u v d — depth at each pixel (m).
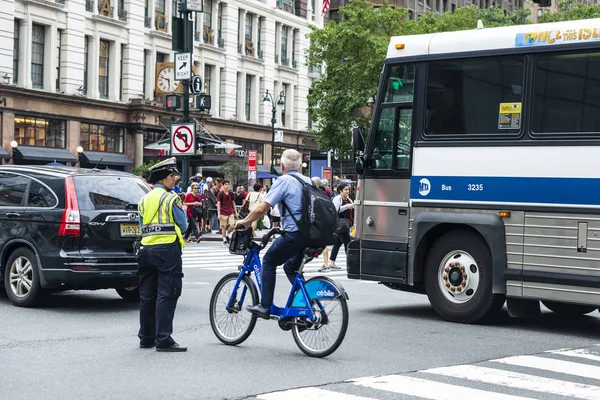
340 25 54.19
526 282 11.20
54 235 12.43
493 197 11.52
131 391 7.30
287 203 9.05
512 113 11.45
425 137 12.25
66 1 46.97
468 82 11.88
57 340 9.99
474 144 11.74
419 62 12.38
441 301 12.13
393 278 12.56
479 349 9.79
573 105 10.93
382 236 12.74
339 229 20.39
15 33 44.59
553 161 11.02
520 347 9.98
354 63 54.00
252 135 63.19
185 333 10.61
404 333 10.91
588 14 61.34
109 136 50.41
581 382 7.95
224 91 60.66
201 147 25.94
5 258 13.08
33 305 12.89
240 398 7.07
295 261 9.28
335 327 8.92
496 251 11.41
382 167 12.77
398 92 12.65
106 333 10.57
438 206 12.05
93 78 49.19
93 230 12.42
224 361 8.78
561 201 10.94
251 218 9.08
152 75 53.94
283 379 7.88
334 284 8.95
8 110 43.28
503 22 64.12
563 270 10.91
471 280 11.85
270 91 66.25
